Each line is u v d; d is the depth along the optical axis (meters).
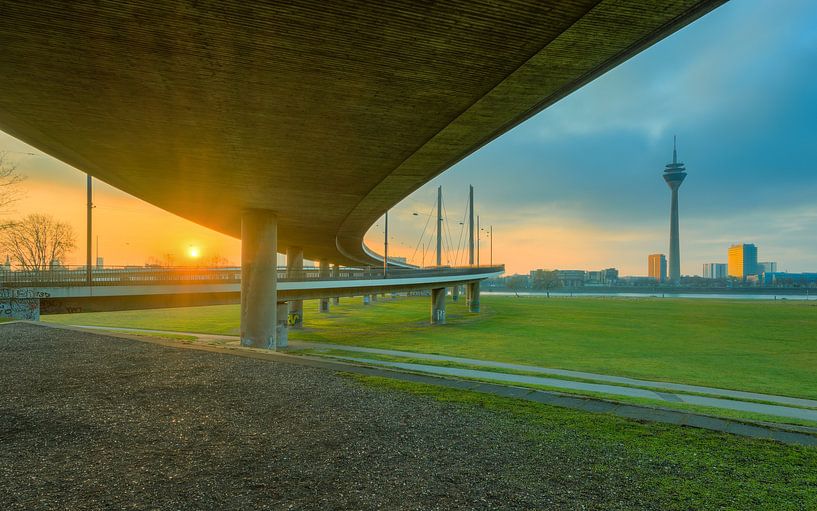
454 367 23.84
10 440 7.68
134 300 31.16
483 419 8.94
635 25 10.34
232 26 10.52
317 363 14.67
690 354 33.06
